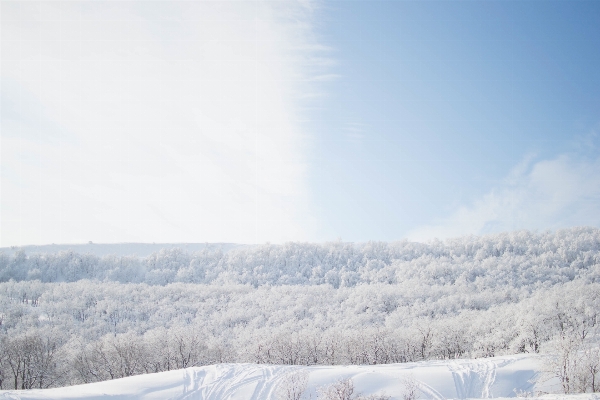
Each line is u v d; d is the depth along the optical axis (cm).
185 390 3578
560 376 3136
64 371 5544
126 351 5638
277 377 3819
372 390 3562
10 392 3394
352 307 9506
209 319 8681
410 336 6281
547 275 11388
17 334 6462
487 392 3522
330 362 6028
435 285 10738
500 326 6100
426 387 3609
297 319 8619
